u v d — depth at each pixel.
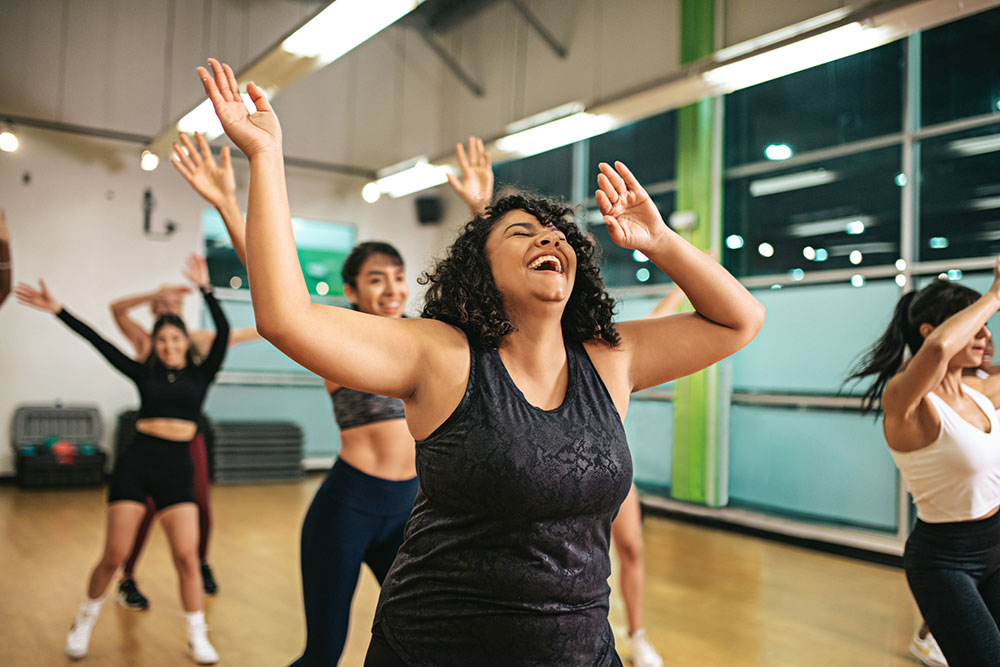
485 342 1.19
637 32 7.80
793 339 6.33
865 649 3.67
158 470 3.44
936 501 2.08
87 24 8.70
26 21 8.43
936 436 2.05
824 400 6.03
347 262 2.66
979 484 2.04
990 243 5.10
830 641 3.78
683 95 5.48
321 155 9.93
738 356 6.75
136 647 3.52
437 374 1.16
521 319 1.23
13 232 8.31
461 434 1.14
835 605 4.40
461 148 2.53
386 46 10.38
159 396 3.51
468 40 10.16
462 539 1.15
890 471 5.59
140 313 8.83
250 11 9.49
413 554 1.22
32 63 8.45
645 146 7.75
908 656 3.59
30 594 4.26
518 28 9.33
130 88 8.89
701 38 6.96
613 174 1.22
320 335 1.06
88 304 8.61
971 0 3.87
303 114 9.84
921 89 5.53
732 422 6.75
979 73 5.20
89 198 8.66
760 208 6.68
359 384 1.13
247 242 1.05
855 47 4.46
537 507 1.12
